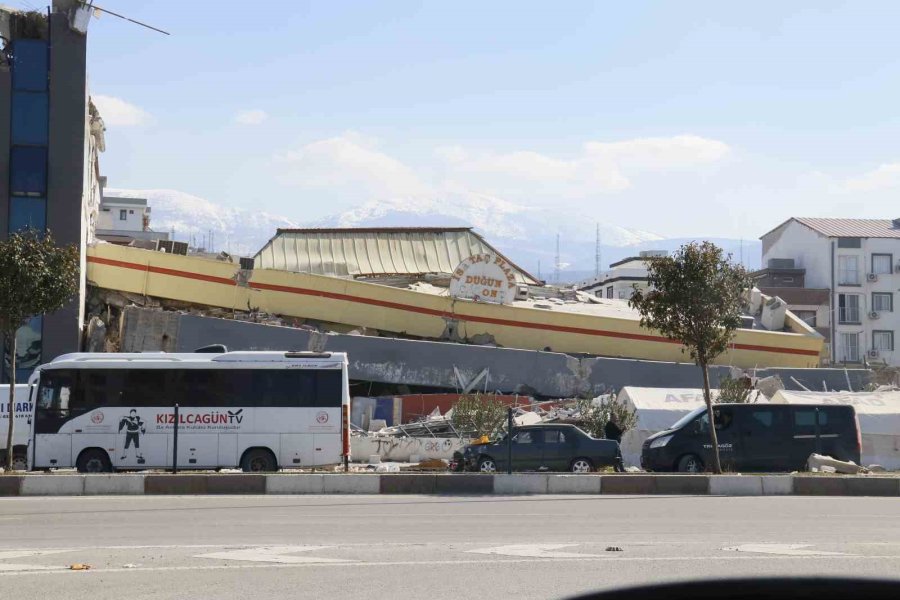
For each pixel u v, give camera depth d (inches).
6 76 1903.3
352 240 2728.8
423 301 2235.5
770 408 1216.8
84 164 1943.9
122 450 1224.2
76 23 1914.4
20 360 1877.5
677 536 598.9
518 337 2241.6
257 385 1242.6
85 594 408.8
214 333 2016.5
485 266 2253.9
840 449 1211.9
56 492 911.0
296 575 452.8
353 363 2033.7
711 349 1093.1
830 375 2208.4
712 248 1100.5
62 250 1148.5
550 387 2082.9
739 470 1199.6
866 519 700.0
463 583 433.1
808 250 3454.7
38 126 1911.9
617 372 2102.6
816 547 538.9
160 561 491.2
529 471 1241.4
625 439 1529.3
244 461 1229.7
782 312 2486.5
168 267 2190.0
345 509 768.9
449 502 830.5
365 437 1537.9
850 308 3329.2
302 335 2026.3
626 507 786.2
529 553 518.3
